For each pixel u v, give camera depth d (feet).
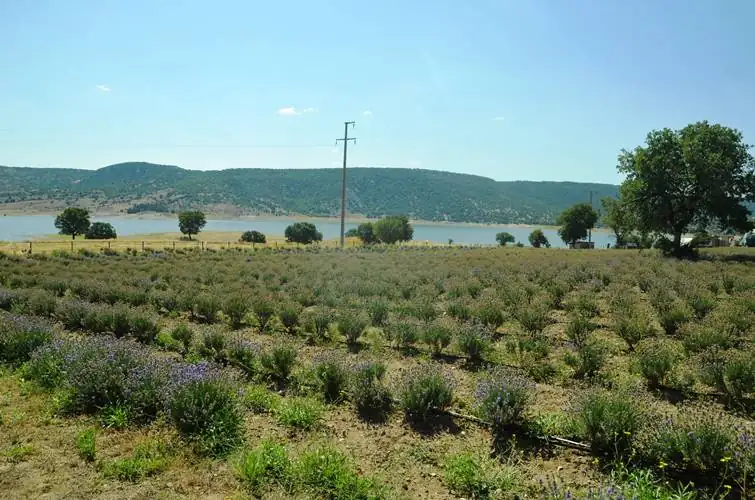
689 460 18.78
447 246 226.58
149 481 18.25
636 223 155.63
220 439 21.22
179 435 21.84
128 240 248.73
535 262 114.21
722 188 136.15
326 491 17.62
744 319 41.29
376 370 29.63
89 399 24.85
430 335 38.01
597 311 53.47
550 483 18.35
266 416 25.03
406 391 25.46
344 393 27.73
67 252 140.46
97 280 77.10
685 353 35.76
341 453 20.27
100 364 25.76
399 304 58.03
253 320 51.21
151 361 27.76
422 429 23.88
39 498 17.03
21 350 33.60
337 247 195.93
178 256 138.62
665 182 141.59
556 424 23.17
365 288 66.44
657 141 145.79
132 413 23.66
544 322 44.29
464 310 48.80
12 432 22.18
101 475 18.57
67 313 46.55
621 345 39.40
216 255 142.92
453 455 20.67
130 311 43.29
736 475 18.07
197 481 18.31
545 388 29.73
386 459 20.80
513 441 22.13
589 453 21.02
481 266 104.53
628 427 20.45
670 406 26.91
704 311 48.47
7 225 490.49
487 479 18.51
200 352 36.42
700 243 214.69
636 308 49.85
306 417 24.09
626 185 153.58
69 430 22.54
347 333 41.24
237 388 25.20
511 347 38.14
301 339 43.50
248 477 18.30
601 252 164.76
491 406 23.29
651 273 82.07
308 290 64.54
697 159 135.85
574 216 280.72
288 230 258.16
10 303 55.36
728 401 27.55
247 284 75.20
